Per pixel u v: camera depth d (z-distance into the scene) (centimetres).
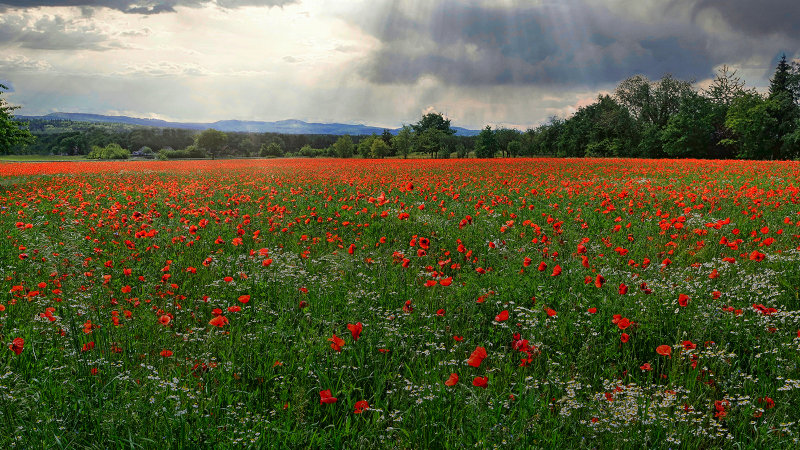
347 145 12306
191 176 3334
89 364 421
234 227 1162
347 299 623
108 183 2672
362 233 1113
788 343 466
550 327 523
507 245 920
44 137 17400
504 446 329
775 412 374
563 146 10575
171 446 320
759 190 1499
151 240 1023
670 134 8038
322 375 420
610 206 1198
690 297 574
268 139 16838
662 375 443
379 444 350
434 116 16062
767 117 7038
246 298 524
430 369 451
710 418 363
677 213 1245
